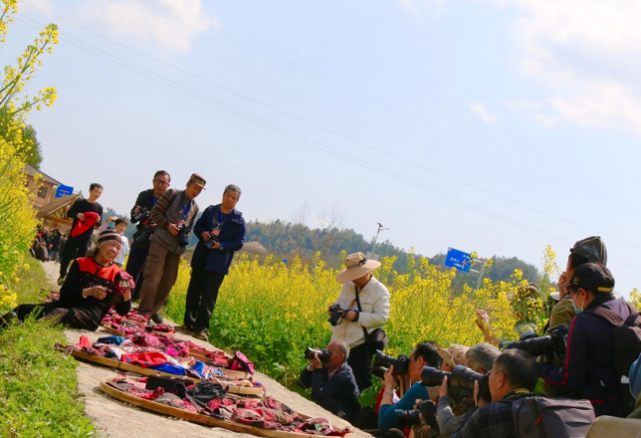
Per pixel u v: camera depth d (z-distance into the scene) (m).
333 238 63.25
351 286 8.98
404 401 6.14
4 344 5.56
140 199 11.85
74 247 13.93
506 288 10.16
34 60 5.65
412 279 11.60
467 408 4.88
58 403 4.26
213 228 10.59
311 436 5.16
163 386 5.54
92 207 14.09
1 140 6.12
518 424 3.69
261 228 109.12
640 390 3.05
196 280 10.91
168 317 13.84
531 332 5.36
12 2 5.59
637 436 2.46
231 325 12.34
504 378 4.09
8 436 3.50
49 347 6.09
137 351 6.79
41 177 10.18
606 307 4.57
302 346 11.73
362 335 8.72
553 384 4.54
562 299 5.85
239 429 5.02
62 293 7.94
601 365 4.42
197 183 10.28
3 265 6.48
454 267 10.64
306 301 13.45
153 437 4.14
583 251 5.26
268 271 15.63
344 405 7.69
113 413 4.53
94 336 7.75
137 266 11.86
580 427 3.57
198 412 5.15
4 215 6.63
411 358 6.45
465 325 10.02
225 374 7.31
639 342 4.35
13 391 4.27
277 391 7.92
